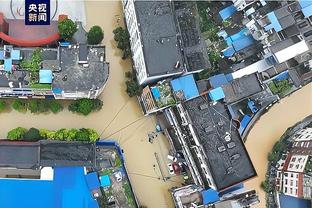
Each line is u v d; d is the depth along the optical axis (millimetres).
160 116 83562
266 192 85062
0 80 70438
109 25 84438
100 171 76250
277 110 87625
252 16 80875
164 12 74938
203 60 77938
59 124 80812
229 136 75062
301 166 77625
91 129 78500
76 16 83625
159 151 83375
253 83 76562
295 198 83438
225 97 75250
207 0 84688
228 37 84062
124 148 82312
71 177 75562
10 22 81125
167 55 74250
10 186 74875
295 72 78875
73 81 71812
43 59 72500
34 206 74938
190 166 79750
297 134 84000
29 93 74750
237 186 78812
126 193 76438
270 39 78625
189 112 74500
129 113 83125
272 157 84375
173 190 79625
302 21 78812
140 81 79125
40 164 73000
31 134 75625
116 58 84062
